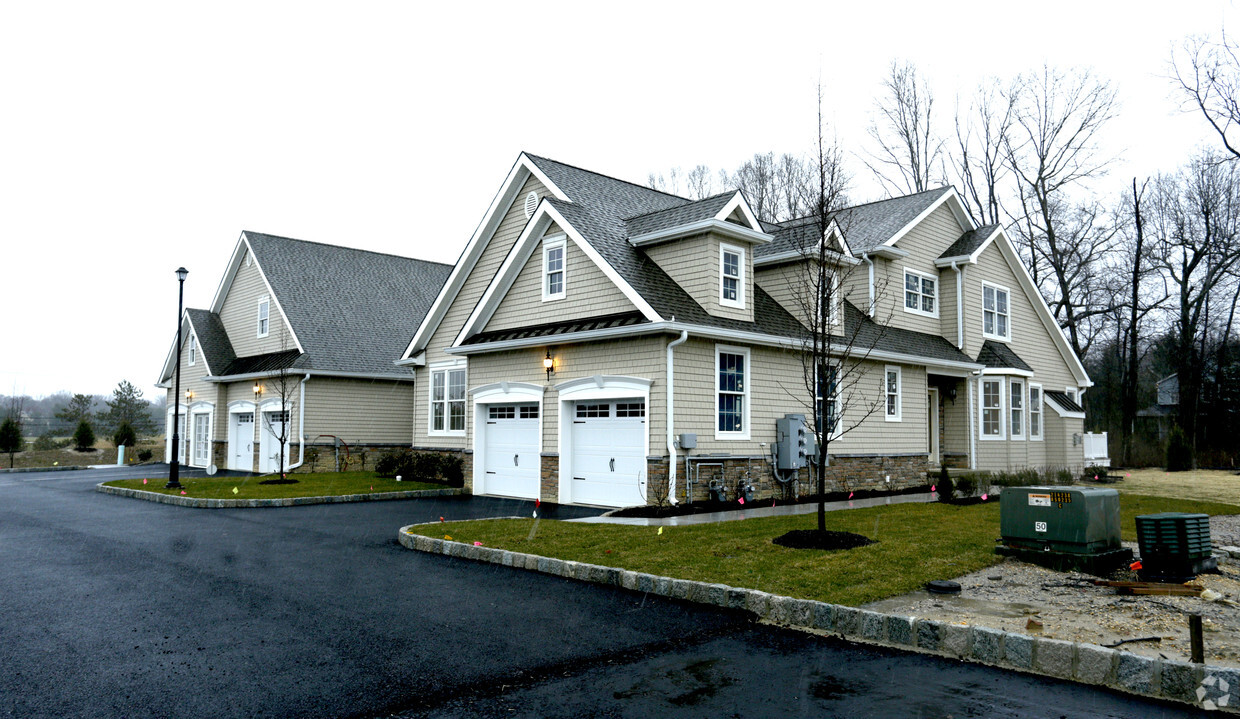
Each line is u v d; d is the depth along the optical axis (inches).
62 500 751.7
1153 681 216.7
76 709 208.2
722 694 219.3
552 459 674.8
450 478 813.9
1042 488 374.9
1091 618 277.3
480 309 761.0
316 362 1019.9
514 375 725.3
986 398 943.7
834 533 430.6
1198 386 1359.5
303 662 246.8
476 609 312.5
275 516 608.4
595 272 657.0
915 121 1508.4
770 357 673.0
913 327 904.9
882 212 967.0
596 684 227.9
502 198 834.8
